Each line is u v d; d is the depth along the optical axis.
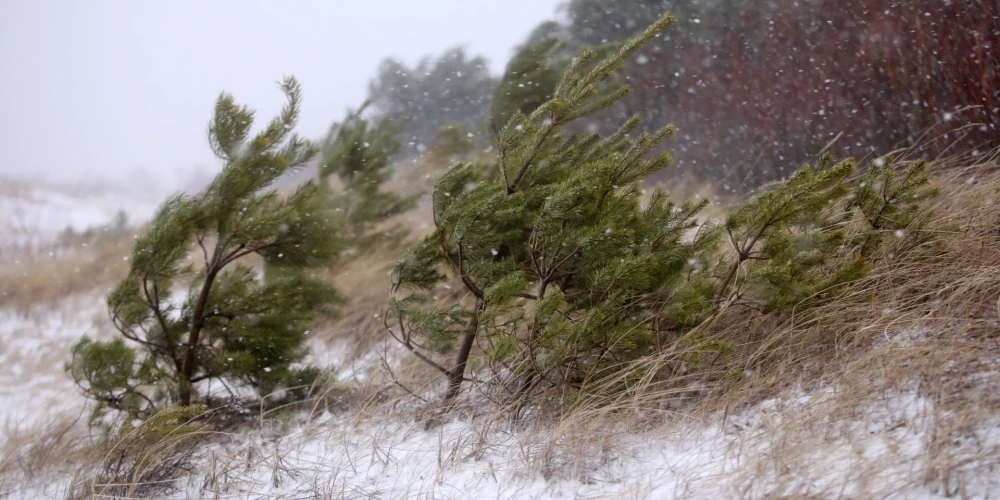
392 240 7.36
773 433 2.65
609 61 3.53
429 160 7.55
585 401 3.23
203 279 4.57
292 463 3.45
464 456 3.18
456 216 3.40
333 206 6.63
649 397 3.09
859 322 3.23
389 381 4.18
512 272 3.43
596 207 3.48
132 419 3.98
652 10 12.88
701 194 8.55
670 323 3.45
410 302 3.75
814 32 9.76
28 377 6.93
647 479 2.69
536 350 3.35
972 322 2.98
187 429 3.71
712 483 2.46
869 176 3.65
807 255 3.35
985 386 2.54
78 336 8.09
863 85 8.27
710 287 3.61
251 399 4.59
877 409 2.67
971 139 6.54
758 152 9.67
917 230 3.63
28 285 9.88
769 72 10.02
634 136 11.38
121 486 3.41
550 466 2.89
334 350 5.95
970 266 3.47
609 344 3.31
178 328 4.37
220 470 3.47
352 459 3.37
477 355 4.46
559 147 3.83
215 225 4.25
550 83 6.25
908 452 2.35
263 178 4.29
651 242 3.43
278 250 4.43
